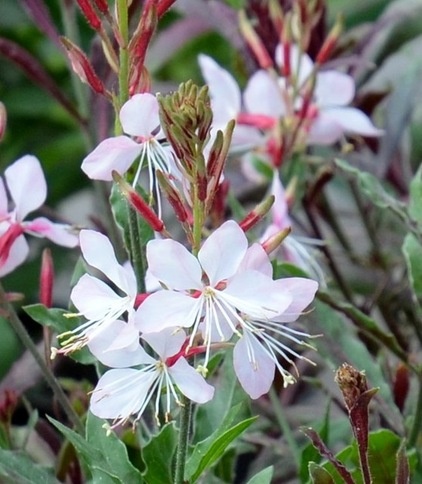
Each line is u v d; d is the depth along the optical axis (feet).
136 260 1.08
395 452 1.13
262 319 0.99
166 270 0.97
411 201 1.28
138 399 1.01
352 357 1.27
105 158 1.03
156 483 1.08
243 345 0.99
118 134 1.05
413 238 1.26
